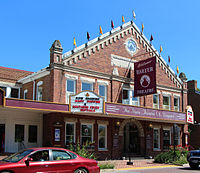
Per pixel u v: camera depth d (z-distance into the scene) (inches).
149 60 908.0
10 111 813.2
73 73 856.3
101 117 911.0
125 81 993.5
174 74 1181.7
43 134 849.5
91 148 866.8
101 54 940.6
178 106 1181.1
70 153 449.1
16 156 422.6
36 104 714.2
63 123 813.9
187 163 816.9
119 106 853.8
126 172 604.4
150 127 1036.5
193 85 1409.9
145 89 907.4
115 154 925.8
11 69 1105.4
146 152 1013.8
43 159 419.2
